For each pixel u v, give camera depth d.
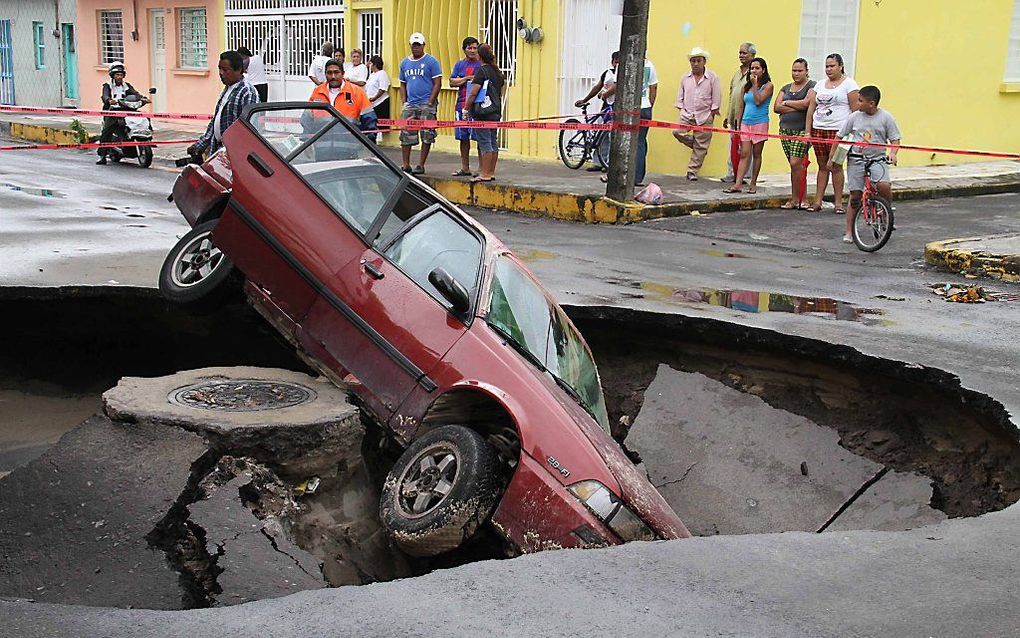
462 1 19.42
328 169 6.35
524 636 3.24
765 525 6.62
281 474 5.41
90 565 4.51
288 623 3.28
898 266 10.76
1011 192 16.98
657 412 7.66
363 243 5.99
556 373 5.65
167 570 4.53
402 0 20.66
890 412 6.91
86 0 29.31
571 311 8.13
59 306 7.85
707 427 7.41
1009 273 9.95
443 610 3.39
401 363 5.61
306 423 5.41
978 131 19.33
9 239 10.23
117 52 28.94
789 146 14.17
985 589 3.76
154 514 4.80
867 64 17.50
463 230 6.21
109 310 7.93
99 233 10.97
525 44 18.59
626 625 3.35
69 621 3.26
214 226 6.87
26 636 3.15
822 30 16.94
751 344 7.56
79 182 16.19
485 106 15.24
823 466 6.83
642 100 14.91
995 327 8.09
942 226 13.27
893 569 3.91
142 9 27.48
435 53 20.22
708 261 10.80
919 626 3.45
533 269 10.02
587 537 4.85
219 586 4.51
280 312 6.20
